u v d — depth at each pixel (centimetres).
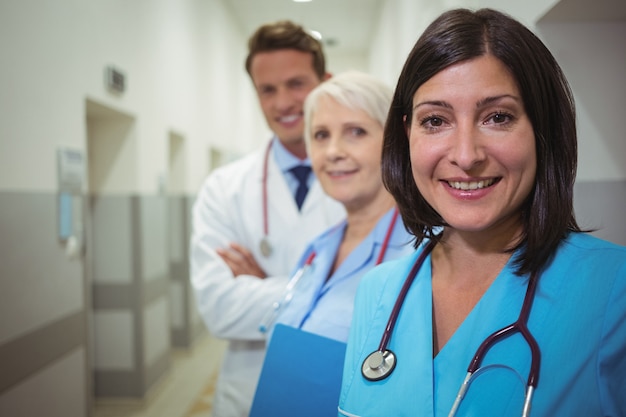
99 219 335
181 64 439
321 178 103
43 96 218
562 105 55
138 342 330
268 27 142
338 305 93
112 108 295
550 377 49
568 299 52
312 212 141
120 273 333
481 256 62
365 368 64
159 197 377
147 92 353
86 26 261
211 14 552
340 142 97
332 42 787
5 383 187
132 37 327
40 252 214
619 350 48
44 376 214
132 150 332
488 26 53
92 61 268
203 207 151
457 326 62
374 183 98
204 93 523
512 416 50
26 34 205
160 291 374
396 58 415
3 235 188
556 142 55
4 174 190
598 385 47
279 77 141
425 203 69
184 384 371
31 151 208
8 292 191
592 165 125
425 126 58
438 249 70
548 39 124
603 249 54
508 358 53
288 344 92
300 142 146
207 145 536
